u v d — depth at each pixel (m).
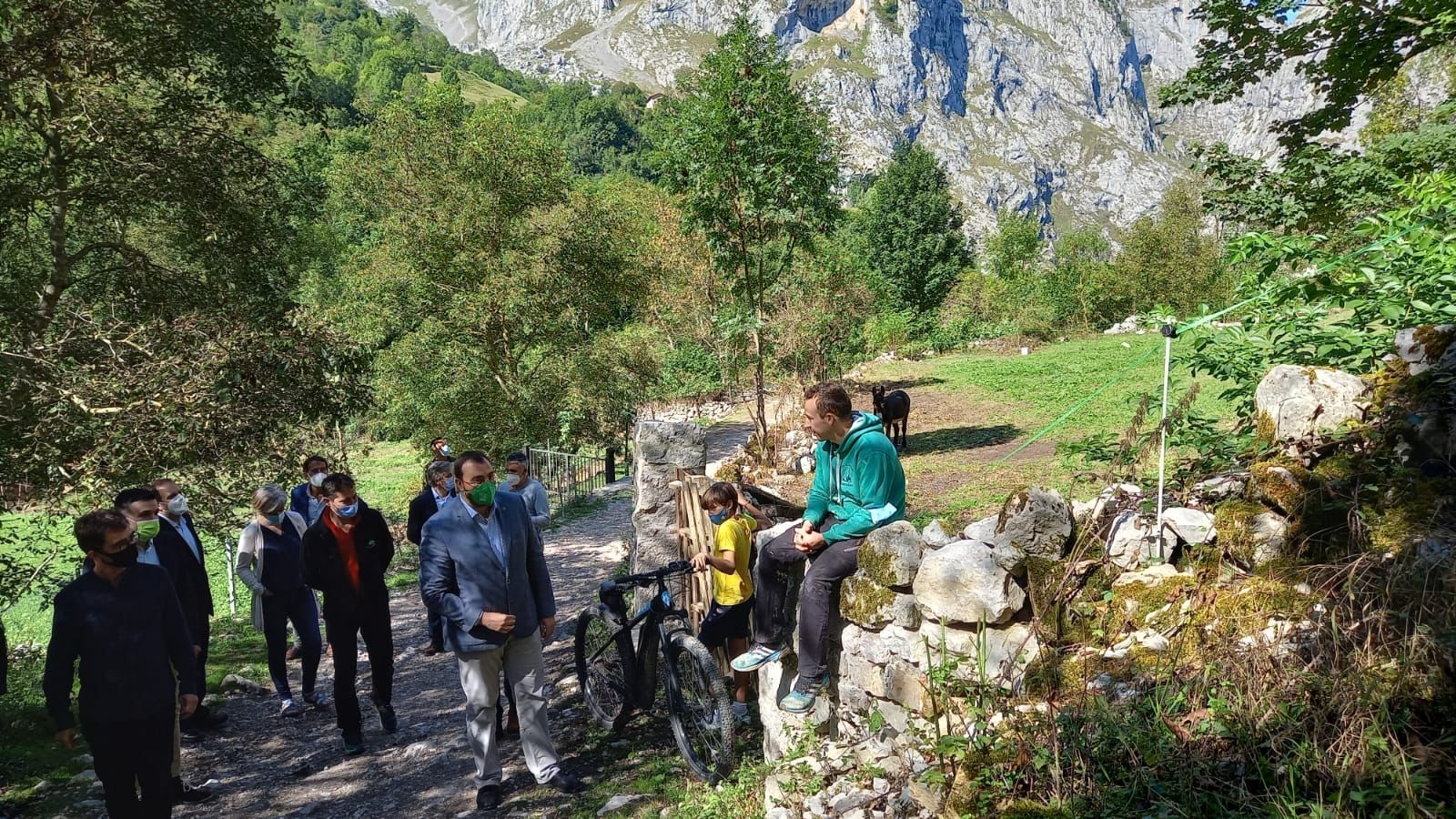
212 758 6.20
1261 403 3.93
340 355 10.84
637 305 30.11
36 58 9.82
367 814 5.10
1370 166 8.30
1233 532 3.37
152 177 10.84
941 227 52.41
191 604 6.21
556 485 20.09
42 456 8.66
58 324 10.09
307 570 6.03
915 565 3.74
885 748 3.80
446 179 27.05
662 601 5.36
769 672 4.70
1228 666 2.91
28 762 6.06
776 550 4.44
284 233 13.27
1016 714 3.11
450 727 6.48
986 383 25.33
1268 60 10.04
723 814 4.18
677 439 9.03
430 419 27.70
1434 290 4.03
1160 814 2.51
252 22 12.04
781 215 15.45
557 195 28.41
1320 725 2.57
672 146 16.42
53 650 4.16
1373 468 3.29
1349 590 2.87
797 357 19.25
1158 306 4.02
